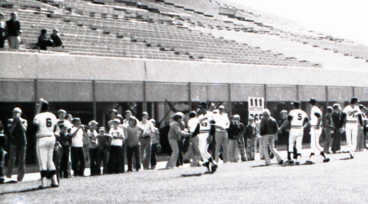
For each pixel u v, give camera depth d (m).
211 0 65.69
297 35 56.97
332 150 24.33
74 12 35.41
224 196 10.52
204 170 16.84
